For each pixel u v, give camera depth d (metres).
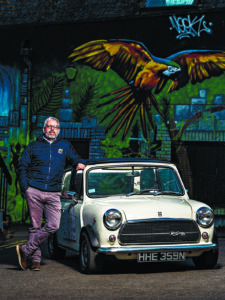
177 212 6.88
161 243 6.77
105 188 7.54
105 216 6.70
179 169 14.27
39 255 7.31
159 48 14.57
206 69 14.22
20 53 15.47
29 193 7.12
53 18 15.30
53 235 8.59
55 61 15.39
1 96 15.71
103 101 14.91
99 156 14.83
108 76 14.95
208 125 14.16
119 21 14.93
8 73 15.71
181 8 14.23
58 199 7.23
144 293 5.60
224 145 14.15
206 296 5.43
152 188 7.70
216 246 7.00
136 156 14.54
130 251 6.61
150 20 14.67
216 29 14.17
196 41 14.30
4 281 6.41
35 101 15.47
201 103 14.21
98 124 14.90
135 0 14.82
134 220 6.71
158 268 7.40
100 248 6.64
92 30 15.15
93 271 6.81
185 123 14.28
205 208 7.04
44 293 5.68
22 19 15.58
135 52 14.73
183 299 5.30
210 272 6.96
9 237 11.59
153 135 14.45
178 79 14.38
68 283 6.24
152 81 14.56
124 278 6.54
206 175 14.24
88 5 15.22
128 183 7.62
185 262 8.02
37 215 7.20
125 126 14.69
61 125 15.16
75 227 7.48
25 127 15.49
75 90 15.16
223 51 14.11
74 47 15.27
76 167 7.33
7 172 11.52
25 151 7.25
